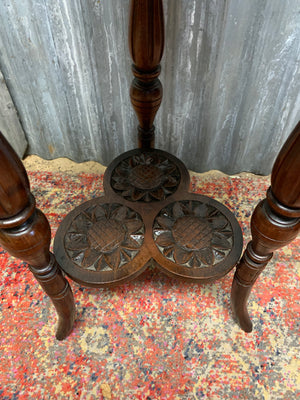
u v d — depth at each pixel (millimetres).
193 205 937
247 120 1185
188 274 796
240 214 1195
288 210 562
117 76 1133
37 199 1253
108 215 914
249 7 913
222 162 1338
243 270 765
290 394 813
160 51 888
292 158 497
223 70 1063
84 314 957
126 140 1338
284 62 1018
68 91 1197
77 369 860
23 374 853
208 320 939
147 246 848
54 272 726
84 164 1418
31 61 1130
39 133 1363
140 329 925
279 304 966
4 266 1060
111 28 1015
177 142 1304
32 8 993
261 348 887
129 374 850
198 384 831
